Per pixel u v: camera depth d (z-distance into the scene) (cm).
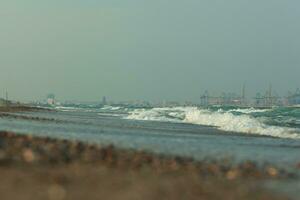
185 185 5669
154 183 5656
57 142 9044
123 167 6700
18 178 5428
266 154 10000
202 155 9106
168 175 6356
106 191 5094
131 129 17700
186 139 13475
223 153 9738
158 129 18588
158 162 7325
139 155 7825
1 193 4781
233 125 19838
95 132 14712
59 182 5338
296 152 10556
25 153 6762
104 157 7356
